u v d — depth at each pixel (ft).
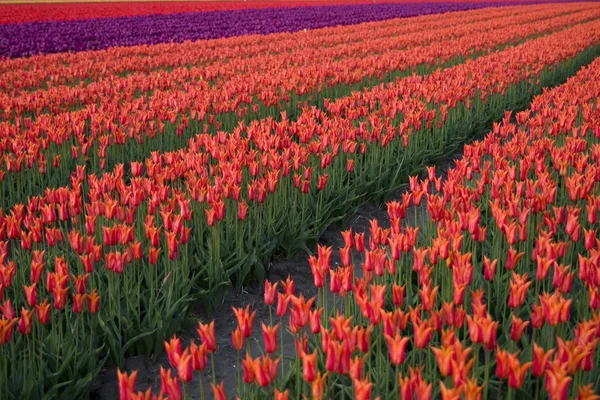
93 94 38.93
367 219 26.00
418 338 10.10
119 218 17.24
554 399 8.65
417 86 37.58
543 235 16.03
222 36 99.19
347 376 12.18
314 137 28.30
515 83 42.91
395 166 28.66
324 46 79.00
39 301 16.31
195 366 9.80
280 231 21.17
